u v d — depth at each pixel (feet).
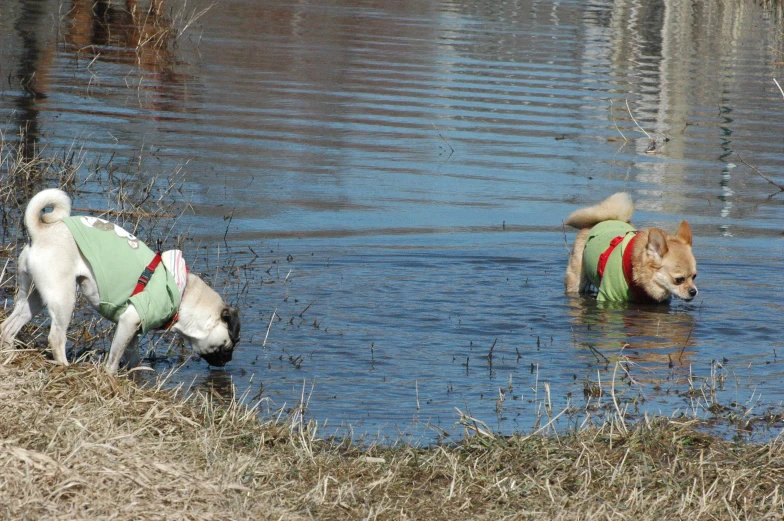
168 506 15.15
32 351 21.56
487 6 101.55
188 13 82.99
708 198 42.14
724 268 34.27
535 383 23.99
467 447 19.60
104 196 37.17
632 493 17.06
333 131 49.93
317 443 19.52
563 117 55.21
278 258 33.04
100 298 21.53
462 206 39.86
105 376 20.58
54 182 38.22
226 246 33.73
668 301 31.73
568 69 68.80
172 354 25.32
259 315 27.91
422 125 52.03
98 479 15.29
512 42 79.00
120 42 69.31
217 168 42.37
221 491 15.87
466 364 25.14
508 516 16.42
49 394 19.16
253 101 54.95
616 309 30.76
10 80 54.85
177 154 43.80
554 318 29.53
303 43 73.41
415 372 24.41
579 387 23.84
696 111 57.98
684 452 19.45
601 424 21.25
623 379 24.39
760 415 22.09
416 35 79.77
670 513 16.83
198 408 20.67
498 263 34.37
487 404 22.47
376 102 56.44
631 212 33.60
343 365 24.70
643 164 47.09
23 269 21.25
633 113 56.90
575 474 18.17
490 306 30.19
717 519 16.71
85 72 59.16
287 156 45.09
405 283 31.73
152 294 21.62
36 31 70.64
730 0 113.80
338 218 37.52
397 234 36.27
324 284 31.01
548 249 36.01
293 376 23.82
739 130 53.88
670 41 83.41
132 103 52.70
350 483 17.26
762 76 68.95
